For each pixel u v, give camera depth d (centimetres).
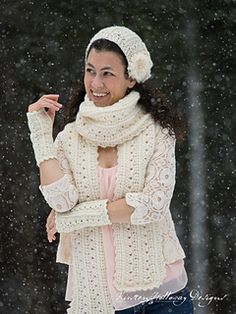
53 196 464
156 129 484
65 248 496
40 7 1226
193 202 1263
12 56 1229
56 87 1235
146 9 1223
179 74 1242
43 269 1216
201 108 1252
